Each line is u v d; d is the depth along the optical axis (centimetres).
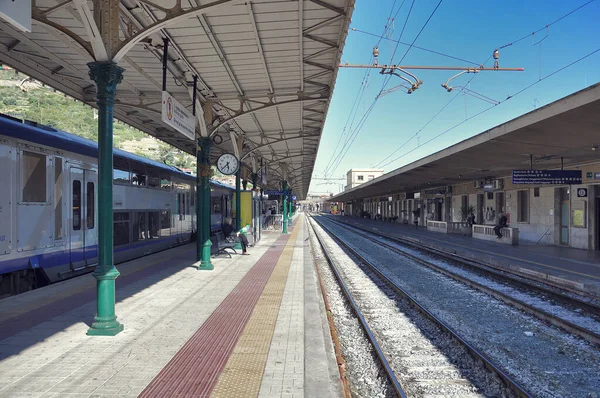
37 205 818
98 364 449
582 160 1695
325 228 3928
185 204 1880
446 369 523
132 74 988
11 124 754
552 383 484
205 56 892
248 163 2750
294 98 1242
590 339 634
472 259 1609
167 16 557
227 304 733
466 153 1592
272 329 586
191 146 1962
